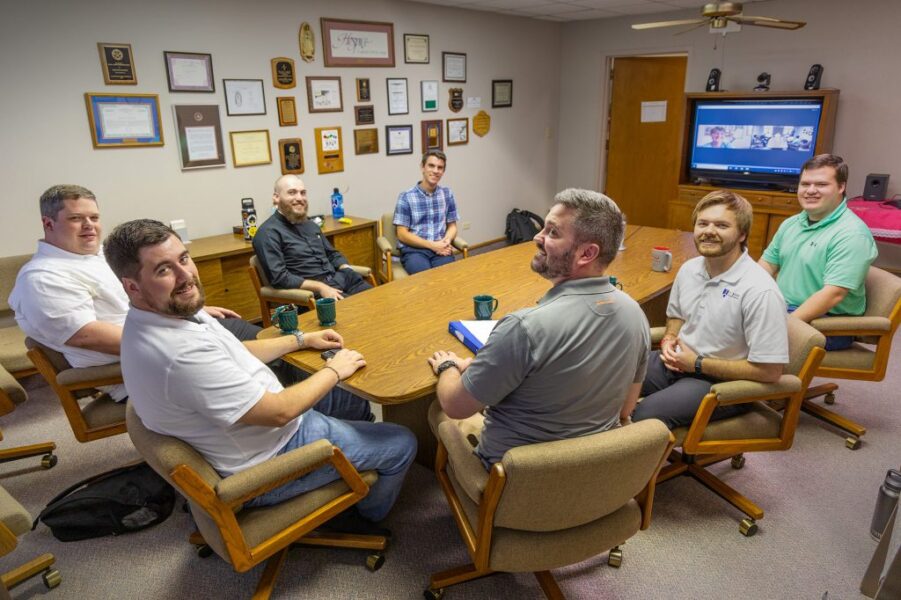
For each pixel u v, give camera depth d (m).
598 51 5.98
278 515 1.44
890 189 4.58
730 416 1.86
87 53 3.17
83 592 1.69
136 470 1.99
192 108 3.62
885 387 2.87
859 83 4.54
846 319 2.23
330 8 4.16
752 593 1.66
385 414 2.27
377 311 2.22
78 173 3.27
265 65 3.91
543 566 1.35
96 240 2.14
